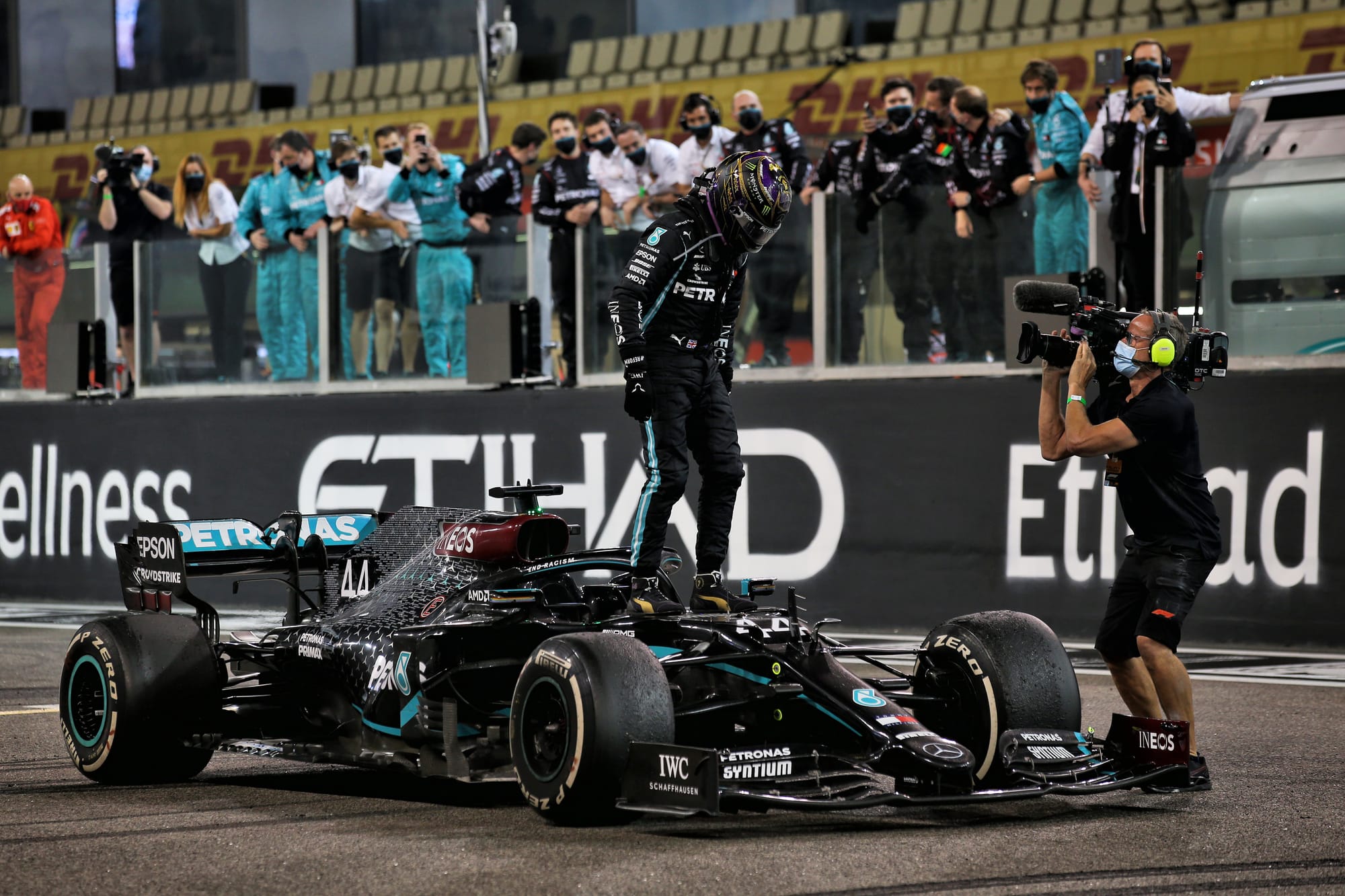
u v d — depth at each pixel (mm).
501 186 40656
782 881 14656
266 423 44062
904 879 14750
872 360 36625
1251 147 32844
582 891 14320
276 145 43156
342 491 42938
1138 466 19500
